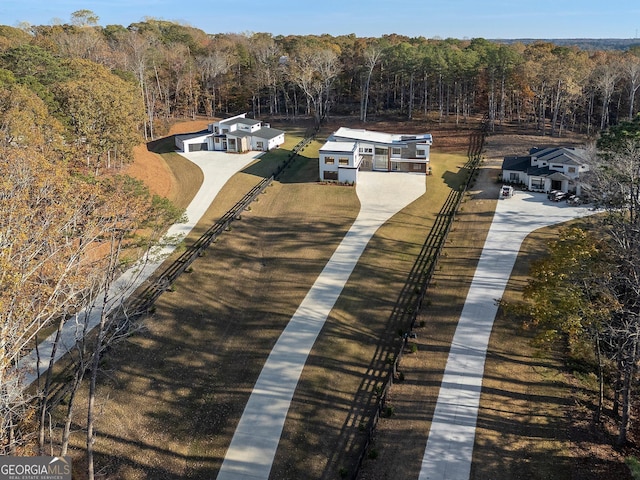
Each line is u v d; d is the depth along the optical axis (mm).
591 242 25797
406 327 33656
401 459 23312
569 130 85125
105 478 23172
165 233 44938
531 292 25125
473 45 112312
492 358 29891
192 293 37812
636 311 25453
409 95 103312
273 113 107625
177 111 104562
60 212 25562
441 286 38312
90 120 50906
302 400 27609
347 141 66500
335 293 37781
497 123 89688
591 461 22594
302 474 23250
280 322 34438
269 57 104438
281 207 54719
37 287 22172
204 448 24938
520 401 26516
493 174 64625
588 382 27672
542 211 51781
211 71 104875
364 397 27578
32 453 20875
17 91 42344
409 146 64562
